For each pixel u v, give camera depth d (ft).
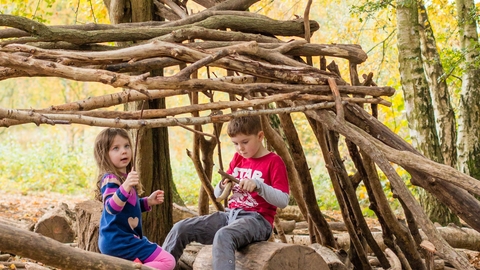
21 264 15.46
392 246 15.80
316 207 15.39
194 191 44.11
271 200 11.36
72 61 11.09
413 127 28.55
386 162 12.51
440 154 27.99
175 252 12.26
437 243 12.11
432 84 30.35
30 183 48.83
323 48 13.94
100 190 11.43
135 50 11.51
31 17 33.76
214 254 10.62
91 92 64.18
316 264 11.23
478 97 29.43
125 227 11.38
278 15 40.88
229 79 12.07
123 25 14.60
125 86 10.59
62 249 8.83
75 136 73.05
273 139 15.19
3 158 55.21
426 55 30.68
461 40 30.17
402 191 12.31
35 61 10.07
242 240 11.06
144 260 11.34
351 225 15.23
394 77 41.81
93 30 13.89
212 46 13.46
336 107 12.62
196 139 16.07
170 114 11.82
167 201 17.29
